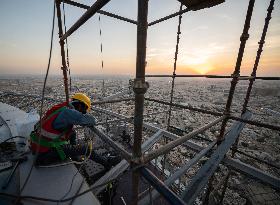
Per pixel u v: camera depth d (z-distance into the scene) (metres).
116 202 3.03
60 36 2.35
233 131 3.01
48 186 1.75
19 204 1.52
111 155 3.22
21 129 2.90
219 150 2.46
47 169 2.03
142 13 0.80
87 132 3.79
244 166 2.67
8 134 3.04
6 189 1.70
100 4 0.99
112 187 2.31
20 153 2.43
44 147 2.05
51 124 2.06
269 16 2.86
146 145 3.35
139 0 0.80
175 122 35.34
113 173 2.28
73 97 2.66
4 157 2.32
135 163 0.98
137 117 0.94
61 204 1.53
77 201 1.58
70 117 1.99
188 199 1.60
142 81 0.89
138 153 0.99
